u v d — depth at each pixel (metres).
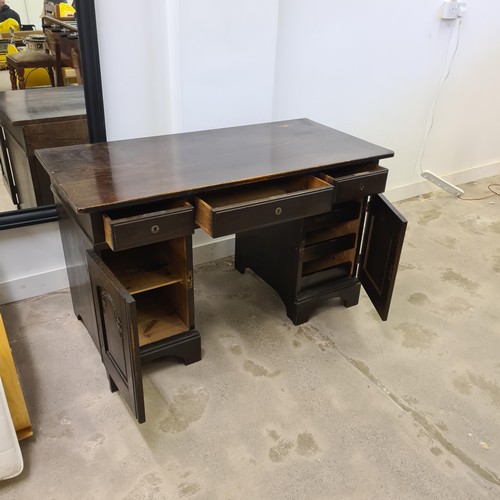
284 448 1.46
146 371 1.73
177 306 1.76
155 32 1.85
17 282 2.02
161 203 1.48
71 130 1.85
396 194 3.12
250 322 2.00
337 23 2.31
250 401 1.62
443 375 1.76
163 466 1.39
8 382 1.33
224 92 2.02
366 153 1.74
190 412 1.57
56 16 1.65
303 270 1.94
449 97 3.00
